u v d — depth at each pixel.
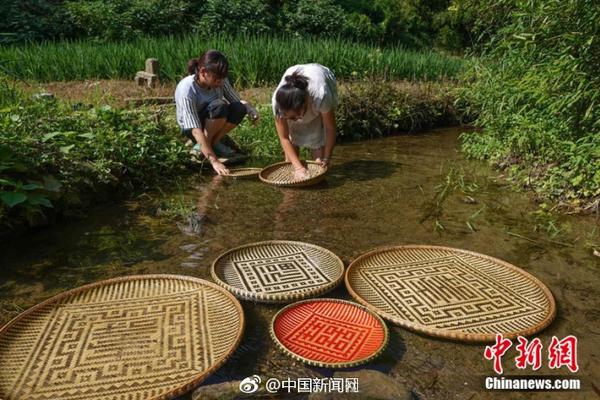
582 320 2.07
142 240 2.81
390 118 5.98
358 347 1.82
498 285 2.30
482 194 3.74
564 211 3.38
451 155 4.96
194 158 4.14
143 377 1.67
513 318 2.04
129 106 4.73
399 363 1.78
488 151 4.70
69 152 3.37
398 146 5.34
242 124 4.95
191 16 12.59
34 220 2.90
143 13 11.67
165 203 3.40
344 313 2.04
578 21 3.36
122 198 3.49
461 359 1.81
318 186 3.82
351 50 7.84
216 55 3.53
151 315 2.01
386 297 2.19
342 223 3.10
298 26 13.49
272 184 3.79
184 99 3.83
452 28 15.08
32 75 6.37
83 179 3.26
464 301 2.16
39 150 3.14
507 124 4.51
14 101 3.96
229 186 3.78
